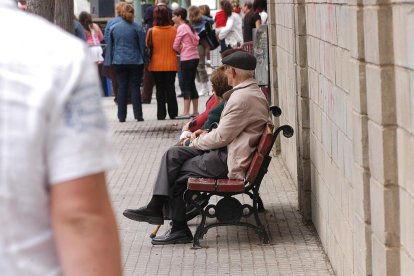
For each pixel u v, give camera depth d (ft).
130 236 28.60
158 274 24.47
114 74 69.36
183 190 27.09
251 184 26.68
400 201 14.97
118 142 50.37
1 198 6.72
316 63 25.82
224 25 71.51
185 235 27.37
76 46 7.05
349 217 19.81
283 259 25.27
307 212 28.78
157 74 58.85
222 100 30.71
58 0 27.50
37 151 6.79
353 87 17.75
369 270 17.33
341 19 19.95
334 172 22.47
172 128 55.52
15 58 6.79
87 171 6.95
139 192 36.27
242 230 28.63
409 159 13.92
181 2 113.80
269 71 44.93
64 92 6.88
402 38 14.05
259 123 26.84
